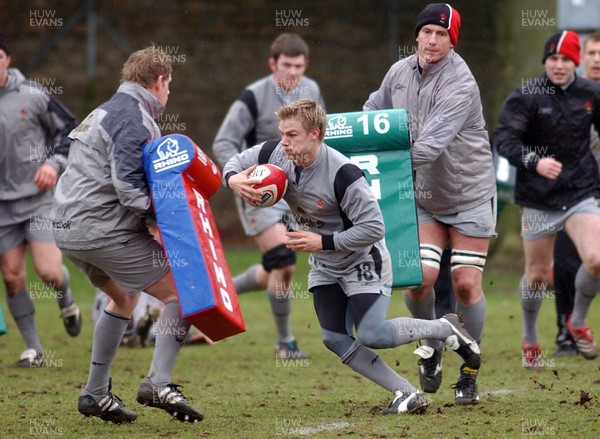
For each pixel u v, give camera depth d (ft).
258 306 132.67
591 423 57.67
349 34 190.49
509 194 89.97
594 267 81.46
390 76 68.85
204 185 57.41
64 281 90.74
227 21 188.65
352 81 190.60
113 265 57.98
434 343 67.56
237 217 187.62
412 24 190.49
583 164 83.66
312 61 189.67
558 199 83.51
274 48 93.09
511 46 161.99
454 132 64.75
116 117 57.36
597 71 93.97
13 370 84.28
